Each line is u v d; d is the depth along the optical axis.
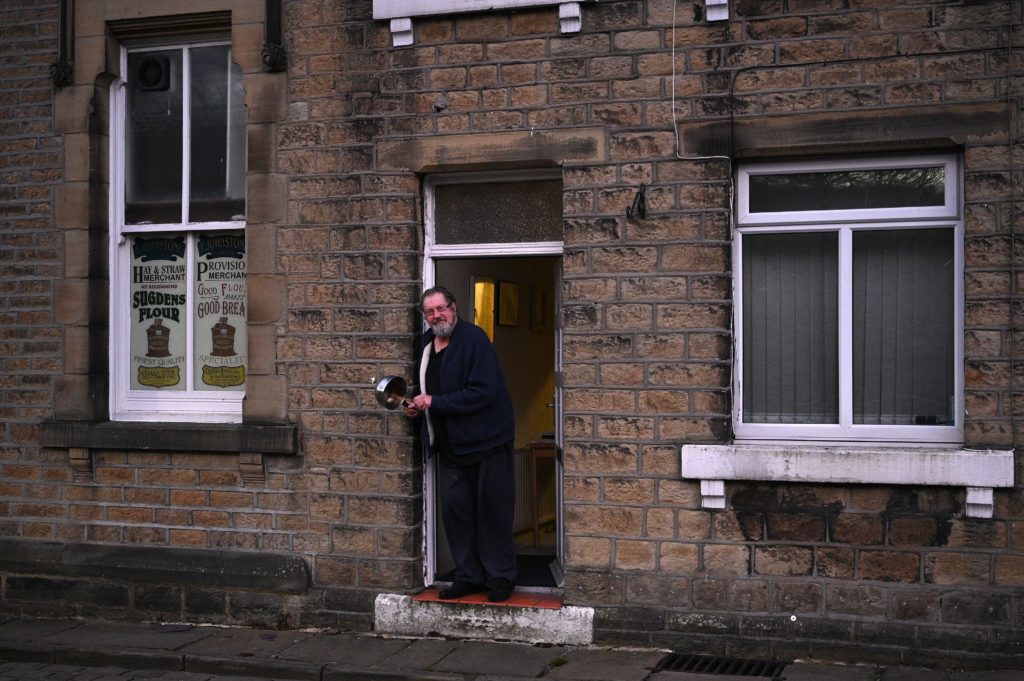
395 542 7.33
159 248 8.13
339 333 7.46
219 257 8.02
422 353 7.29
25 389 8.07
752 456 6.60
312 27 7.53
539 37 7.09
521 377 9.21
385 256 7.38
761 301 6.98
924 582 6.39
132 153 8.18
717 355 6.75
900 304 6.76
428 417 7.17
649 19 6.89
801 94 6.62
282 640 7.18
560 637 6.93
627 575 6.87
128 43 8.14
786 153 6.77
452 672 6.39
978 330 6.34
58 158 8.01
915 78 6.45
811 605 6.56
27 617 7.93
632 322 6.89
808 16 6.61
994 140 6.32
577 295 6.98
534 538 9.12
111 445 7.83
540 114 7.08
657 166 6.86
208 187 8.02
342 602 7.38
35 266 8.05
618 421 6.89
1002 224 6.30
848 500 6.51
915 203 6.70
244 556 7.60
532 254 7.39
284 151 7.58
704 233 6.77
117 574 7.79
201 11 7.76
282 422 7.55
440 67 7.28
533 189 7.43
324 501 7.47
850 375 6.80
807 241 6.92
